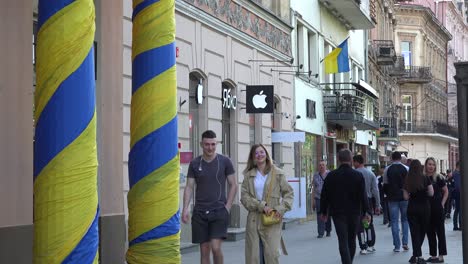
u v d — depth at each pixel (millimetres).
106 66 9453
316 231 21031
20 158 6164
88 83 5367
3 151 5980
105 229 9172
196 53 16688
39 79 5348
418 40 64312
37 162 5348
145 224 6695
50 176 5266
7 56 6109
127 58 13195
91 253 5395
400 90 64250
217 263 9375
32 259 5852
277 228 9141
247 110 19609
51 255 5270
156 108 6723
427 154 65750
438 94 72938
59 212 5262
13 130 6113
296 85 25859
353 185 10609
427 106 66875
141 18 6812
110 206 9406
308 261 13305
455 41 84875
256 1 21594
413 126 64500
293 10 25734
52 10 5281
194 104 17062
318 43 30000
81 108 5309
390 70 54875
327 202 10789
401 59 55688
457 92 6570
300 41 27516
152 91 6730
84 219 5332
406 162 23000
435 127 65562
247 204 9125
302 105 26828
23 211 6133
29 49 6379
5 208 5941
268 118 21953
